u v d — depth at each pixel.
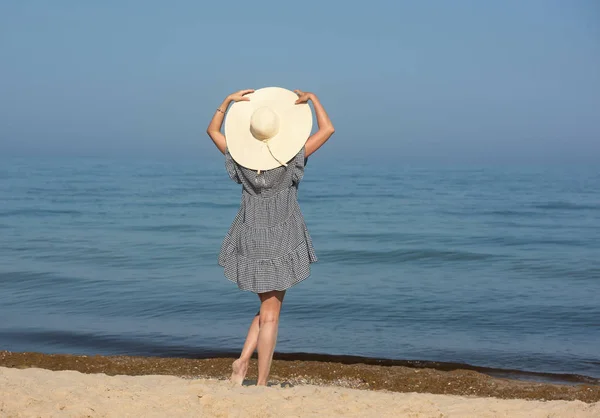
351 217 33.00
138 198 45.50
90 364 7.14
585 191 56.78
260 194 4.36
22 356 7.31
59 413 3.64
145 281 14.08
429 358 8.21
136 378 4.78
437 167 152.75
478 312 11.16
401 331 9.72
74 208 36.19
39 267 16.06
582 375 7.42
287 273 4.30
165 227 27.41
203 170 110.44
